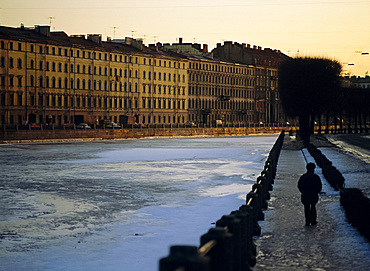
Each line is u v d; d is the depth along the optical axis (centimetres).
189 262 872
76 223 2900
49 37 12950
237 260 1394
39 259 2195
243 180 4725
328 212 2634
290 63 9788
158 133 14250
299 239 2062
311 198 2303
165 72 16438
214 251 1134
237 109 19762
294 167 5072
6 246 2409
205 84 18125
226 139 13850
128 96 15075
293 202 2986
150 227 2766
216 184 4466
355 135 14088
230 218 1398
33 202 3600
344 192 2678
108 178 4969
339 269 1652
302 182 2330
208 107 18312
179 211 3212
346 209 2489
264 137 15425
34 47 12262
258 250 1898
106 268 2056
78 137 11844
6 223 2908
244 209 1744
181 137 14850
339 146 8750
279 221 2427
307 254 1838
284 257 1802
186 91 17312
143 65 15588
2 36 11500
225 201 3562
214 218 2988
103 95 14250
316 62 9675
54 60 12812
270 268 1672
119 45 15475
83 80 13662
